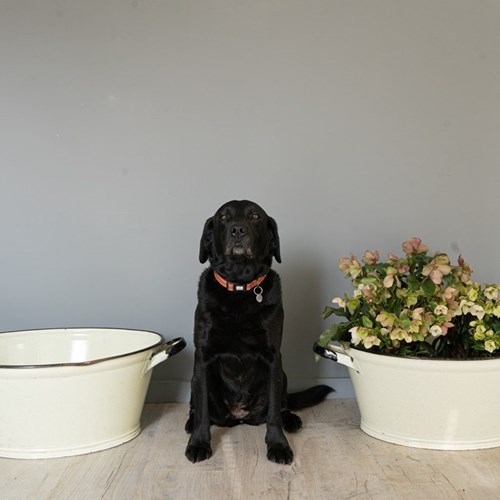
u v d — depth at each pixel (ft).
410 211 8.20
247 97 8.08
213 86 8.06
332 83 8.12
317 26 8.09
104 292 8.09
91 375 5.96
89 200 8.04
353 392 8.29
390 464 5.74
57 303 8.05
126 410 6.38
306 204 8.16
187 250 8.11
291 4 8.08
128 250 8.08
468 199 8.23
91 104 8.00
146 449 6.26
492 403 6.02
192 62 8.05
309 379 8.23
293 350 8.23
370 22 8.12
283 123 8.11
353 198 8.18
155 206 8.08
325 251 8.17
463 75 8.17
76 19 7.97
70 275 8.05
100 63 8.00
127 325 8.11
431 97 8.17
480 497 4.98
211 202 8.10
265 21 8.07
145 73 8.03
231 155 8.09
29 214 8.00
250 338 6.25
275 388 6.23
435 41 8.15
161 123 8.05
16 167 7.97
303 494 5.08
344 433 6.73
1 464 5.86
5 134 7.95
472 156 8.20
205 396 6.22
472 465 5.69
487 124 8.20
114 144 8.04
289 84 8.09
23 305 8.02
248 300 6.23
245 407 6.84
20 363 7.31
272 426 6.10
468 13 8.16
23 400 5.85
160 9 8.02
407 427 6.23
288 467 5.70
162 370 8.14
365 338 6.22
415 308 6.39
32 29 7.95
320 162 8.14
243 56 8.07
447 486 5.21
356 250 8.20
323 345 6.72
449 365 5.86
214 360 6.41
